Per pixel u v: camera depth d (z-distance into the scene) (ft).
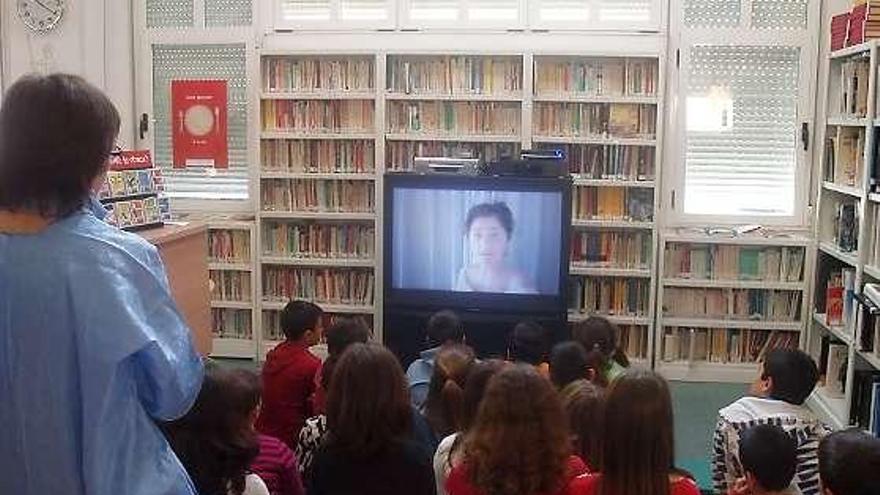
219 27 19.44
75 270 3.70
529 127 18.29
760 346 18.48
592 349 11.39
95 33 19.58
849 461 6.34
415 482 6.80
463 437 7.04
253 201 19.47
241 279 19.72
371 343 7.50
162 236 11.79
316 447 7.47
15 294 3.71
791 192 18.49
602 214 18.61
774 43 18.06
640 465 5.80
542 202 17.13
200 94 19.67
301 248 19.62
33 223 3.81
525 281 17.39
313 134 19.02
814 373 9.50
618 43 18.42
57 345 3.69
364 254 19.52
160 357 3.75
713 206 18.75
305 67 19.08
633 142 18.16
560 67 18.44
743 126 18.47
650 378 6.01
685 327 18.56
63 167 3.77
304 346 12.13
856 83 15.08
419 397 11.43
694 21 18.28
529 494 5.75
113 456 3.71
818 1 17.87
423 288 17.70
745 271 18.25
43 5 19.39
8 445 3.80
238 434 6.22
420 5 18.92
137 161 12.47
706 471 13.21
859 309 14.03
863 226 14.23
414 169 18.11
